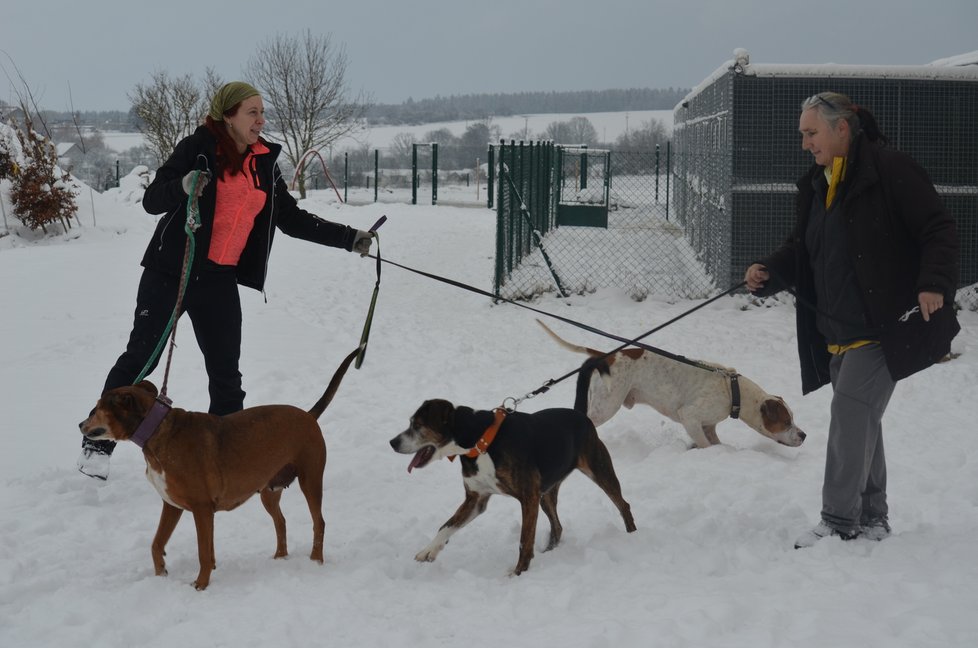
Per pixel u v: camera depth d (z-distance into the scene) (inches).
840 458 178.9
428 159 1459.2
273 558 176.4
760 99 482.0
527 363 369.7
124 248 666.8
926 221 168.6
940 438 265.0
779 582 155.1
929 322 169.6
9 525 185.5
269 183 217.0
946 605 137.2
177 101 1182.9
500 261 504.4
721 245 508.7
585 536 193.0
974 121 480.7
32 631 139.2
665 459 249.1
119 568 169.3
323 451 179.3
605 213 657.6
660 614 141.7
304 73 1227.2
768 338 407.5
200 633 138.9
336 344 396.5
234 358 223.3
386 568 169.5
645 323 445.1
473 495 179.8
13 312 439.5
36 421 264.7
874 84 481.7
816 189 185.6
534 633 137.9
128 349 214.2
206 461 159.5
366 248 227.3
